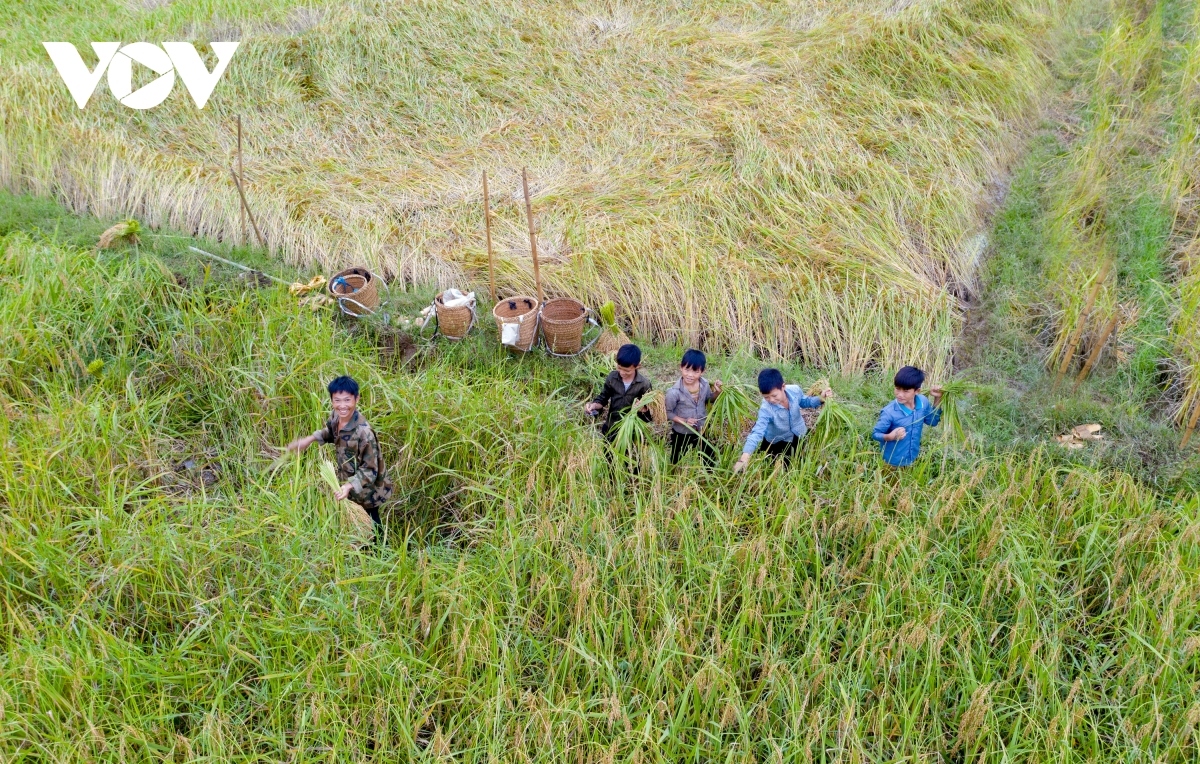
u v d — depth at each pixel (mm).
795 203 9617
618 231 9297
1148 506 6523
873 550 6137
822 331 8492
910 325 8492
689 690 5109
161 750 4801
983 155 10727
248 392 7316
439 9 13281
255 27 13039
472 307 8242
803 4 14180
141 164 10125
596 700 5090
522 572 5941
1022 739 5152
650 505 6340
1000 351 8453
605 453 6938
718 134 10852
